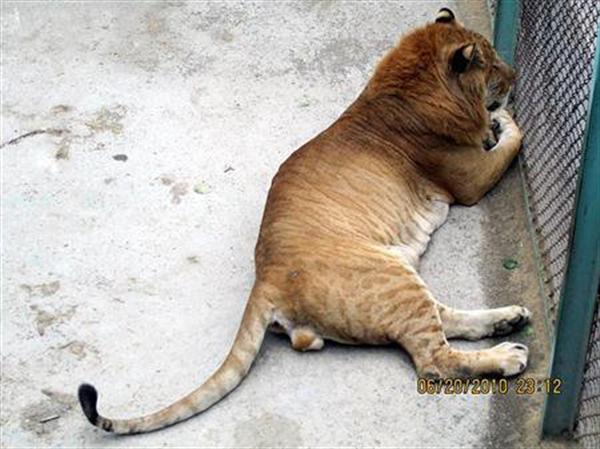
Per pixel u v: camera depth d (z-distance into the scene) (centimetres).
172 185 737
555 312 632
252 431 605
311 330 623
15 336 658
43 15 864
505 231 699
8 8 866
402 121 686
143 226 714
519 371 616
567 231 633
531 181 703
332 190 657
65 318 666
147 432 605
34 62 829
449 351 612
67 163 755
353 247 627
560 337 564
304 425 606
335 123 696
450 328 636
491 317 636
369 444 597
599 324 568
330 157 670
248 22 852
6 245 706
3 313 670
